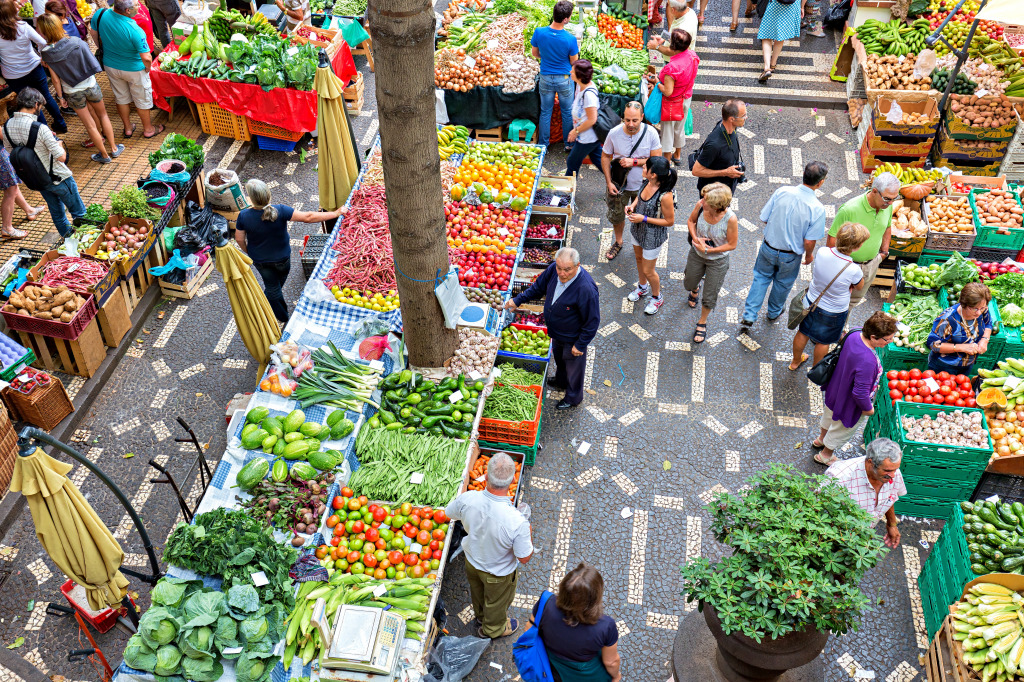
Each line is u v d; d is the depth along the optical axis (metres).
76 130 11.96
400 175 6.55
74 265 8.68
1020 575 6.13
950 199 9.96
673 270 10.36
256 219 8.22
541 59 11.27
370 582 6.38
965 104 11.00
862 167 11.81
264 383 7.59
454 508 6.11
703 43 14.40
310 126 11.70
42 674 6.54
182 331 9.47
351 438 7.36
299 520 6.67
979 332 7.82
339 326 8.46
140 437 8.37
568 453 8.25
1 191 9.86
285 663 5.87
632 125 9.11
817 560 5.52
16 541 7.48
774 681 6.07
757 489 5.96
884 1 12.78
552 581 7.23
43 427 8.20
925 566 7.05
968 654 6.05
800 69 13.73
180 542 6.16
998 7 10.34
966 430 7.36
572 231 10.91
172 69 11.65
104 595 6.22
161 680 5.71
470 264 9.12
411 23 5.79
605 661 5.27
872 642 6.80
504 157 10.71
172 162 10.09
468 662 6.46
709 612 5.80
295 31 12.41
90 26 11.76
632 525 7.65
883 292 10.03
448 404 7.53
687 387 8.95
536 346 8.34
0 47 10.59
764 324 9.68
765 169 11.84
